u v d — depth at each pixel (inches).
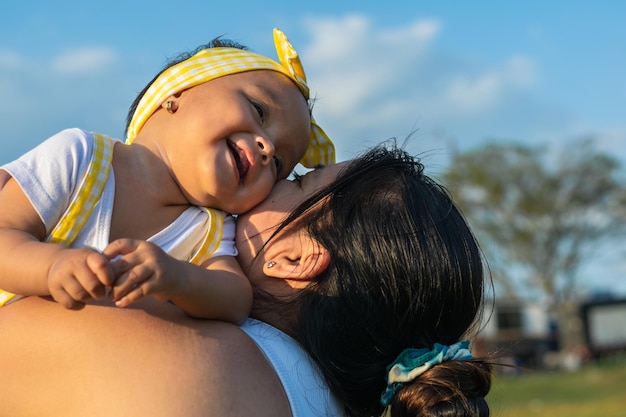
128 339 62.3
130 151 72.5
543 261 1353.3
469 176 1285.7
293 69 80.0
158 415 58.3
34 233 64.0
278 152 77.6
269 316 71.5
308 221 72.9
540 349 1309.1
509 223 1327.5
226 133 72.1
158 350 61.7
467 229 75.2
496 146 1312.7
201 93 74.1
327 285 69.9
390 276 68.9
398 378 67.9
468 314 73.0
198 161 71.3
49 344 62.6
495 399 99.2
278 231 73.2
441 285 70.0
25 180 64.1
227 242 73.2
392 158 77.2
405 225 70.7
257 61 78.3
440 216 72.9
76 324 63.1
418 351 69.7
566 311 1363.2
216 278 65.1
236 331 66.6
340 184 74.0
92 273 54.8
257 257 73.3
